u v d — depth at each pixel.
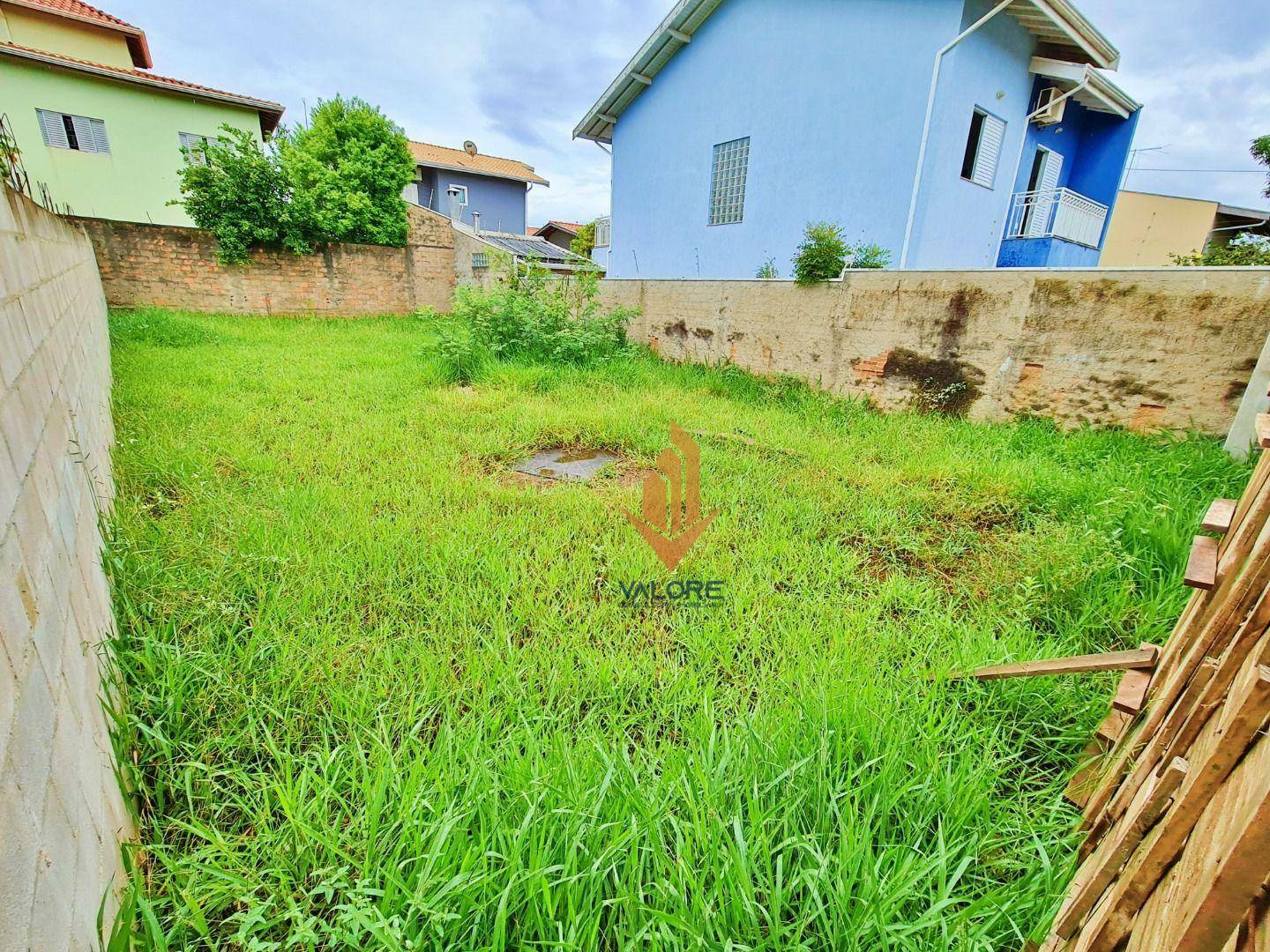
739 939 1.00
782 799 1.24
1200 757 0.69
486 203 21.84
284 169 9.83
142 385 4.53
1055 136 9.13
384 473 3.10
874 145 7.33
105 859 0.95
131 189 11.70
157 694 1.47
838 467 3.42
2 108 10.29
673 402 4.98
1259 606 0.73
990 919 1.01
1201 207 12.55
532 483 3.24
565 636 1.84
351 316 11.20
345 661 1.65
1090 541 2.29
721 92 9.09
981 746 1.46
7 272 1.28
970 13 6.55
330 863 1.12
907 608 2.12
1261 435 1.01
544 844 1.11
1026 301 4.06
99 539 1.73
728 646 1.83
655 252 11.09
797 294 5.55
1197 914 0.52
